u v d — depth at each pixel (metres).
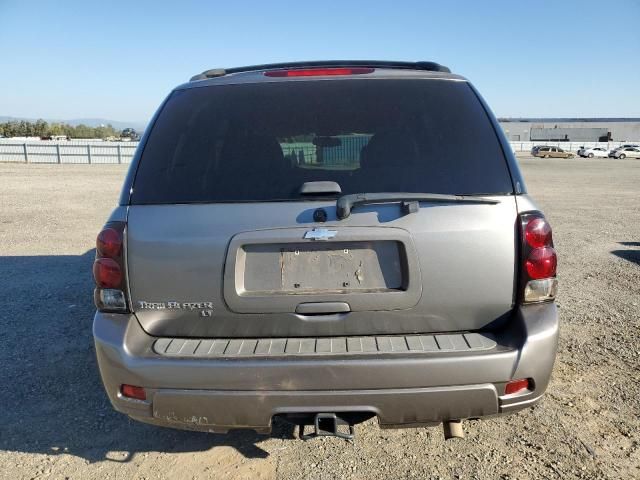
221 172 2.55
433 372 2.31
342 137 2.61
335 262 2.46
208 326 2.51
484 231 2.44
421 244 2.42
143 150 2.66
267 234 2.43
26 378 4.00
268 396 2.33
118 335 2.46
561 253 8.41
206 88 2.84
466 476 2.83
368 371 2.30
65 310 5.52
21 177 24.05
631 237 9.95
